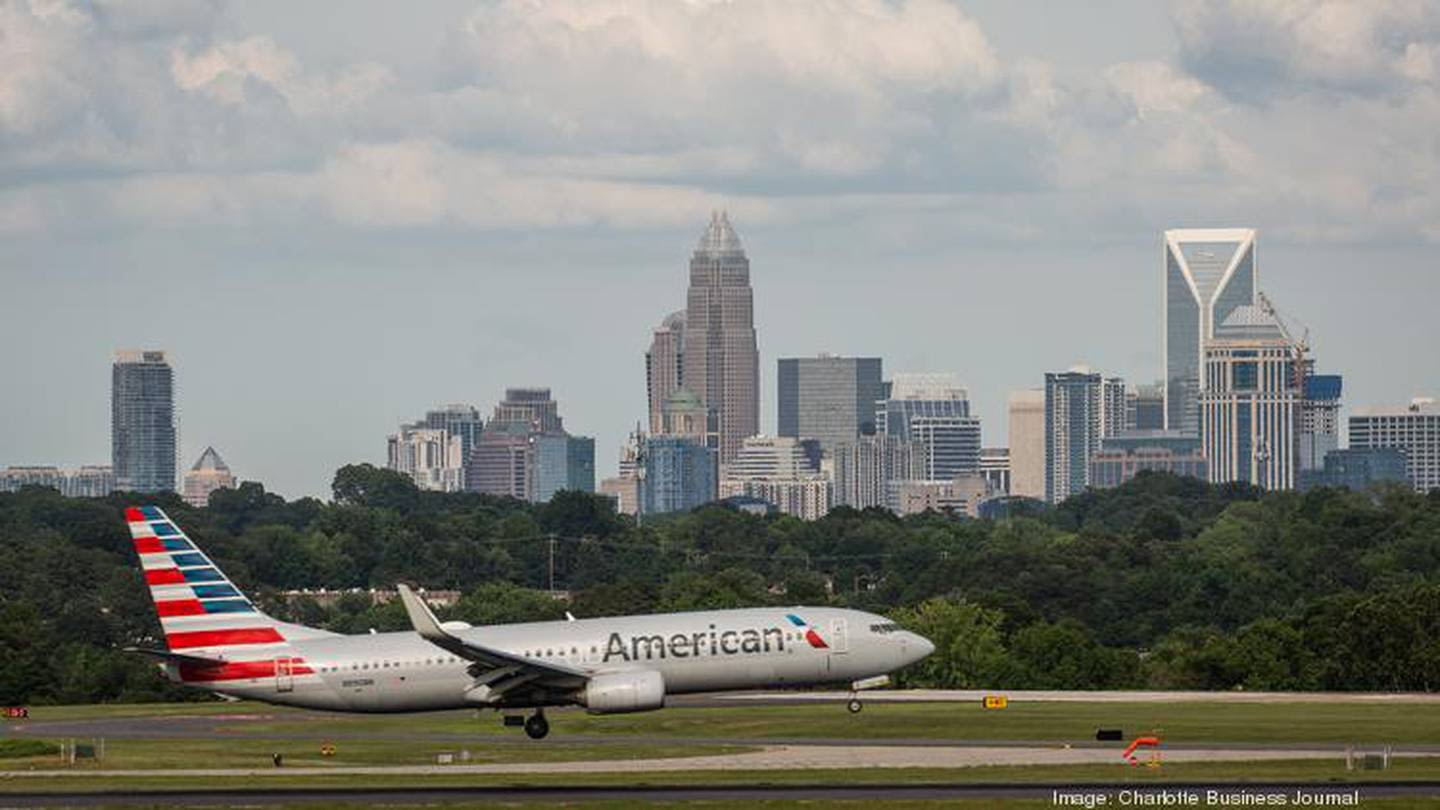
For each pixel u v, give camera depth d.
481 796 191.38
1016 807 180.88
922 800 185.00
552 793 193.00
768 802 184.38
